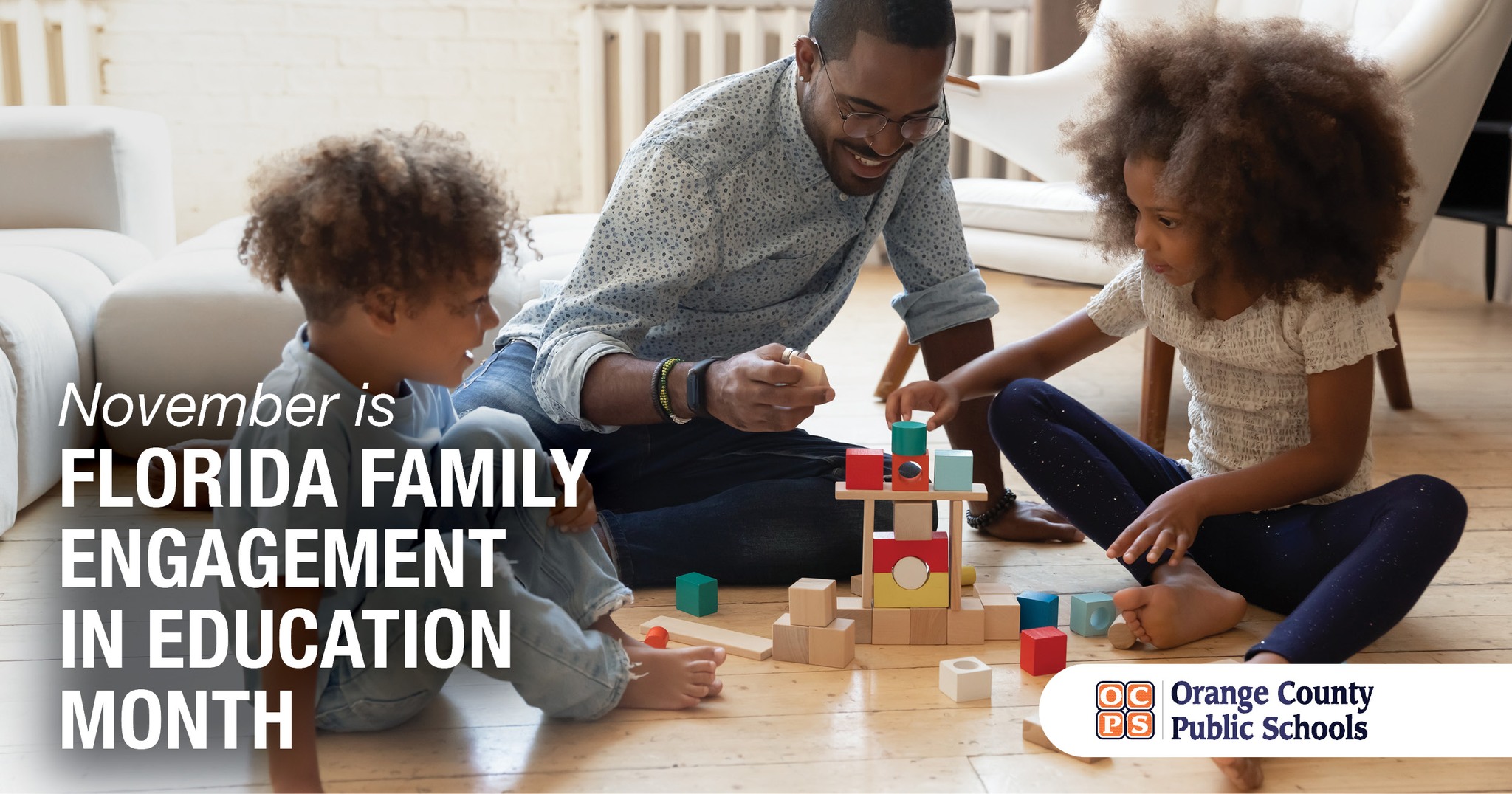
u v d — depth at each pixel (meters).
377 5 3.44
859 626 1.25
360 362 0.99
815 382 1.11
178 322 1.74
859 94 1.15
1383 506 1.15
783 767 0.99
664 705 1.09
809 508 1.38
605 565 1.17
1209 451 1.34
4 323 1.54
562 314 1.28
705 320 1.37
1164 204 1.18
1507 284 3.22
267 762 1.00
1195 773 0.99
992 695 1.12
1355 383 1.21
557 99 3.57
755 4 3.54
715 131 1.26
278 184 0.95
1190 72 1.20
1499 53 1.94
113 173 2.27
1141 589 1.20
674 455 1.43
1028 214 2.17
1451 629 1.26
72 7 3.20
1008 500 1.57
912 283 1.52
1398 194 1.23
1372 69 1.24
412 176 0.94
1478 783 0.98
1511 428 2.06
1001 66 3.70
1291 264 1.18
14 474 1.52
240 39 3.40
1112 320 1.41
